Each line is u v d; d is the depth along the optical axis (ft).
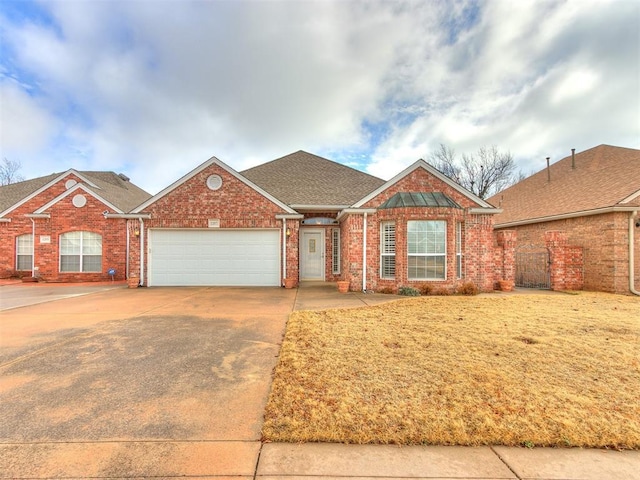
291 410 10.95
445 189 41.93
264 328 21.89
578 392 12.07
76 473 8.11
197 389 12.82
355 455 8.86
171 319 24.43
